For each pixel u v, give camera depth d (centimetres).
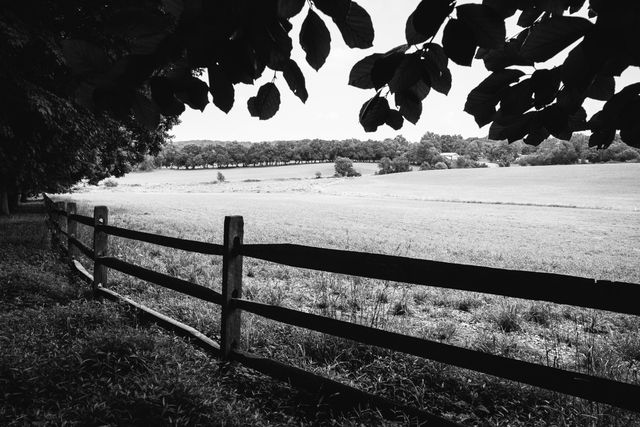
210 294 354
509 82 112
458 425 230
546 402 321
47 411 256
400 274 251
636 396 181
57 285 579
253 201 5206
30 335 366
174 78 115
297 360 380
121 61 103
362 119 134
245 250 330
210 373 320
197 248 367
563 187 6981
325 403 283
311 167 15550
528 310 666
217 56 107
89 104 111
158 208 3434
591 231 2597
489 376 366
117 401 255
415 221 2956
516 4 107
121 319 432
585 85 95
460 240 1864
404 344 245
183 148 18300
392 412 256
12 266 661
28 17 746
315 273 875
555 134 126
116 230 504
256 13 100
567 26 89
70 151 1277
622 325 613
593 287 191
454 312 657
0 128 955
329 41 104
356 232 2033
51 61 862
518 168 10012
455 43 94
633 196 5697
